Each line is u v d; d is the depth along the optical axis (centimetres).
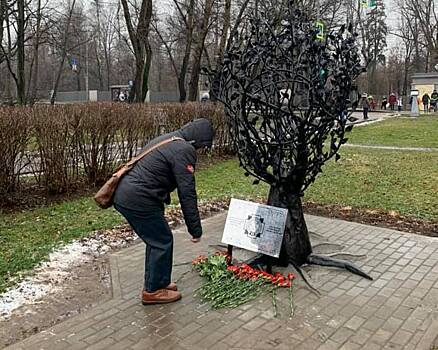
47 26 2509
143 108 1070
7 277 480
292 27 456
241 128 496
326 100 446
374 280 468
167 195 409
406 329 375
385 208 753
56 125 816
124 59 5334
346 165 1192
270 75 464
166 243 414
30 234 621
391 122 2645
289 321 388
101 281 477
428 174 1055
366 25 4575
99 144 894
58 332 375
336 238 597
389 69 5759
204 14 2064
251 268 473
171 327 380
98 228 645
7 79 2873
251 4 1922
